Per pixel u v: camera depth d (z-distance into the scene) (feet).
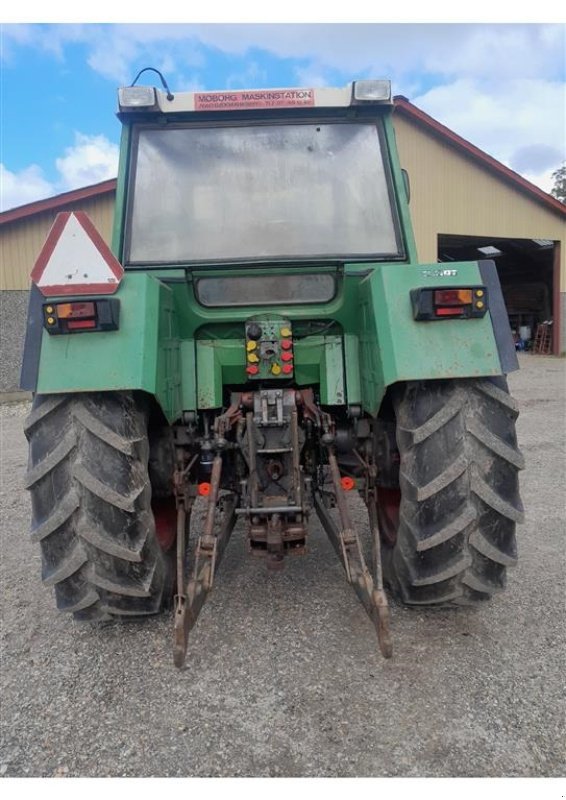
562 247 59.47
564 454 20.61
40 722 7.32
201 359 9.96
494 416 8.15
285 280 9.93
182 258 10.05
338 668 8.18
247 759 6.62
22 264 41.63
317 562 11.55
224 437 9.56
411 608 9.66
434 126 48.01
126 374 7.64
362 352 9.70
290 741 6.86
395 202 10.31
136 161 10.23
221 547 8.64
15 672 8.36
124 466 7.95
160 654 8.66
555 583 10.57
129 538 8.00
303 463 10.12
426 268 8.23
